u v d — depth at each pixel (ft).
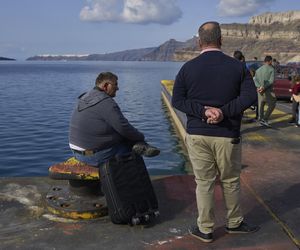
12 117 70.03
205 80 12.31
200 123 12.49
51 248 12.97
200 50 13.10
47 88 150.20
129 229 14.21
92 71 391.65
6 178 19.74
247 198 17.37
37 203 16.49
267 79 35.50
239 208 13.65
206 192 13.05
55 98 107.76
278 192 18.15
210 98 12.31
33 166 36.88
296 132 33.40
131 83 175.11
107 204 14.32
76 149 15.11
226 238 13.56
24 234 13.88
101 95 14.49
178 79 12.75
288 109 48.67
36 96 114.83
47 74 305.53
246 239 13.48
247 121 37.81
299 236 13.73
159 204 16.51
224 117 12.21
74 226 14.46
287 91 55.93
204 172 12.89
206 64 12.38
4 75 281.74
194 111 12.26
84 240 13.47
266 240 13.42
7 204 16.40
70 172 14.96
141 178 14.40
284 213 15.70
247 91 12.04
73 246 13.09
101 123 14.38
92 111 14.44
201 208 13.15
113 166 14.08
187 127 12.92
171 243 13.25
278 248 12.88
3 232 14.03
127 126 14.42
